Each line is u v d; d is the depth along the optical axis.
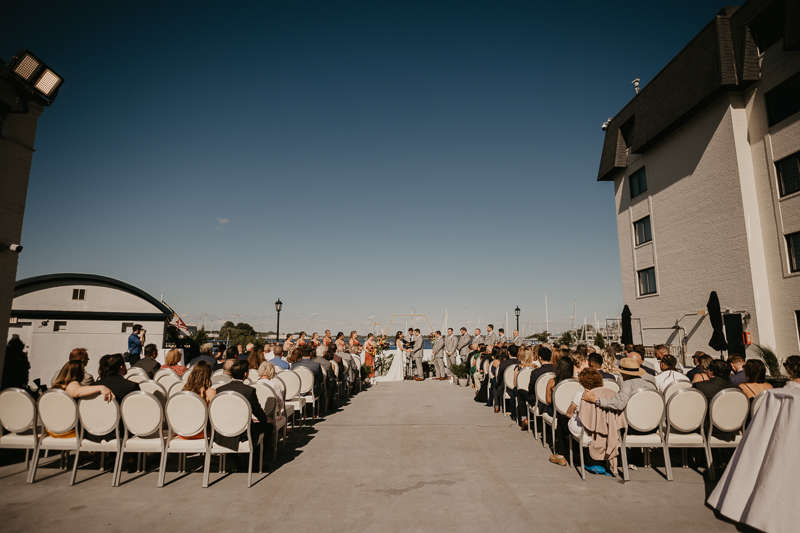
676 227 17.81
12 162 6.18
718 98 15.41
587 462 5.24
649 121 18.88
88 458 5.66
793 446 3.42
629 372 5.77
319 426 7.93
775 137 13.68
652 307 19.39
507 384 8.69
